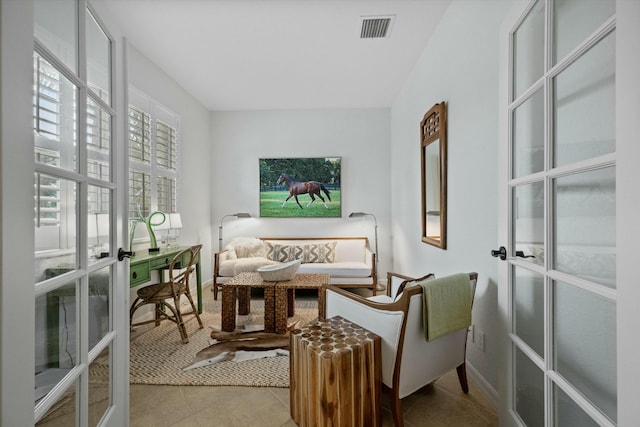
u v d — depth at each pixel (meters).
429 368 1.54
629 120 0.68
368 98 4.24
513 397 1.29
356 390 1.34
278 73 3.42
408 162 3.57
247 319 3.03
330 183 4.64
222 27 2.53
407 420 1.53
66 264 0.96
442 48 2.42
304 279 2.87
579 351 0.90
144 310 3.01
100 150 1.20
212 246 4.66
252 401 1.70
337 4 2.25
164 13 2.34
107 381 1.24
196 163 4.21
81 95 1.03
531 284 1.17
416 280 1.77
